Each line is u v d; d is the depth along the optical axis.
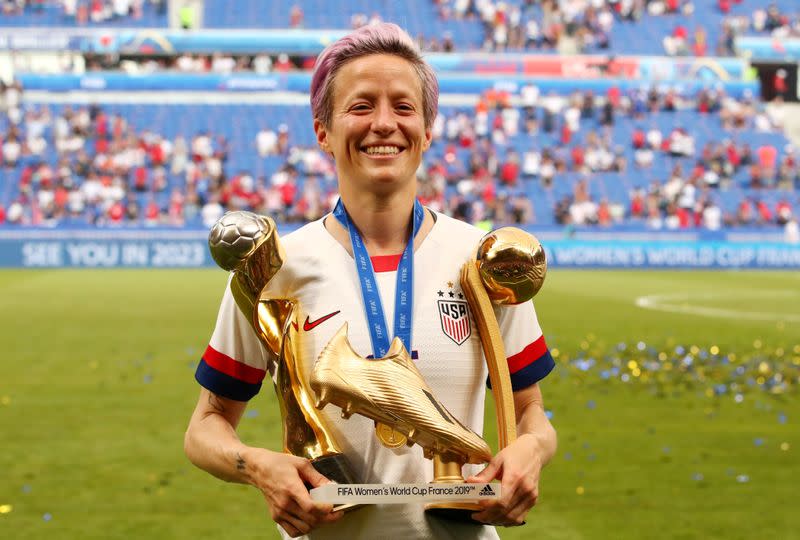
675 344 12.92
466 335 2.09
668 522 5.36
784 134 33.88
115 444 7.30
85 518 5.44
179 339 13.31
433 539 2.03
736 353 12.25
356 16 37.50
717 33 37.31
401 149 2.06
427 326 2.07
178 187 30.12
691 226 29.72
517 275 2.02
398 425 1.88
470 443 1.89
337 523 2.04
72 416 8.32
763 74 39.53
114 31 34.88
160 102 33.94
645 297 19.78
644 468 6.60
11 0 35.50
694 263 27.86
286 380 2.05
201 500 5.81
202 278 23.69
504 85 34.50
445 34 36.84
